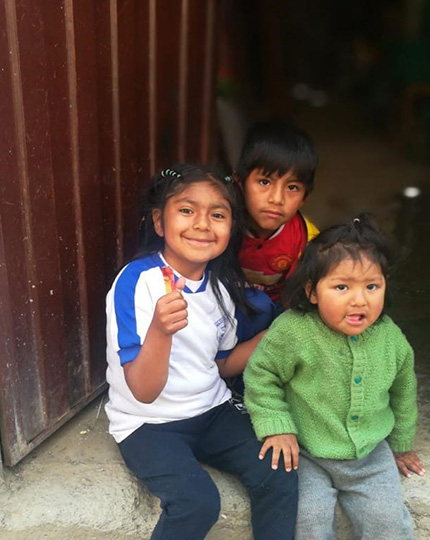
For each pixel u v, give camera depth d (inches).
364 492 75.5
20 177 72.3
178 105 109.8
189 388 78.4
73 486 79.1
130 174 93.4
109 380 80.2
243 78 266.8
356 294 70.1
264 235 90.5
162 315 66.2
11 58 68.3
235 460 77.8
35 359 79.7
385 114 285.0
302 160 84.0
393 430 81.0
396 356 76.3
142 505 78.9
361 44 334.6
